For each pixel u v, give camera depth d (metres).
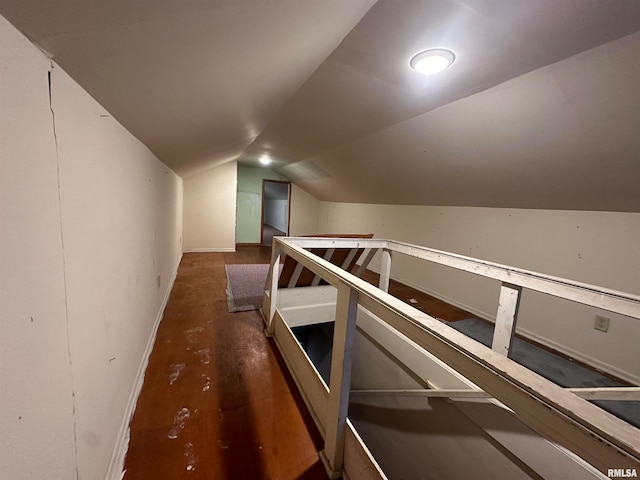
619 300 0.98
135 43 0.62
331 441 1.15
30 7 0.43
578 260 2.25
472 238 3.10
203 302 2.88
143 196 1.73
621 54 1.08
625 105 1.24
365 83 1.58
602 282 2.13
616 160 1.54
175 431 1.32
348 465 1.09
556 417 0.46
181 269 4.06
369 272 4.54
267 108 1.88
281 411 1.47
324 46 1.14
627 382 1.98
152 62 0.74
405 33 1.12
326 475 1.15
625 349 2.02
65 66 0.66
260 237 6.42
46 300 0.63
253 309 2.74
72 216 0.76
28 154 0.55
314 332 3.78
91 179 0.89
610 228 2.07
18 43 0.51
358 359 2.38
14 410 0.51
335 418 1.12
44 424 0.61
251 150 4.24
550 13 0.97
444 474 1.57
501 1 0.92
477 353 0.59
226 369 1.81
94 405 0.93
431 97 1.69
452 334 0.66
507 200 2.60
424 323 0.72
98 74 0.74
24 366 0.54
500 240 2.82
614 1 0.90
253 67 1.04
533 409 0.49
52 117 0.65
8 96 0.49
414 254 1.97
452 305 3.27
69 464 0.74
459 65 1.33
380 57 1.31
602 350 2.13
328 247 2.19
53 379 0.66
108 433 1.07
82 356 0.83
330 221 6.21
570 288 1.10
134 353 1.53
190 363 1.85
